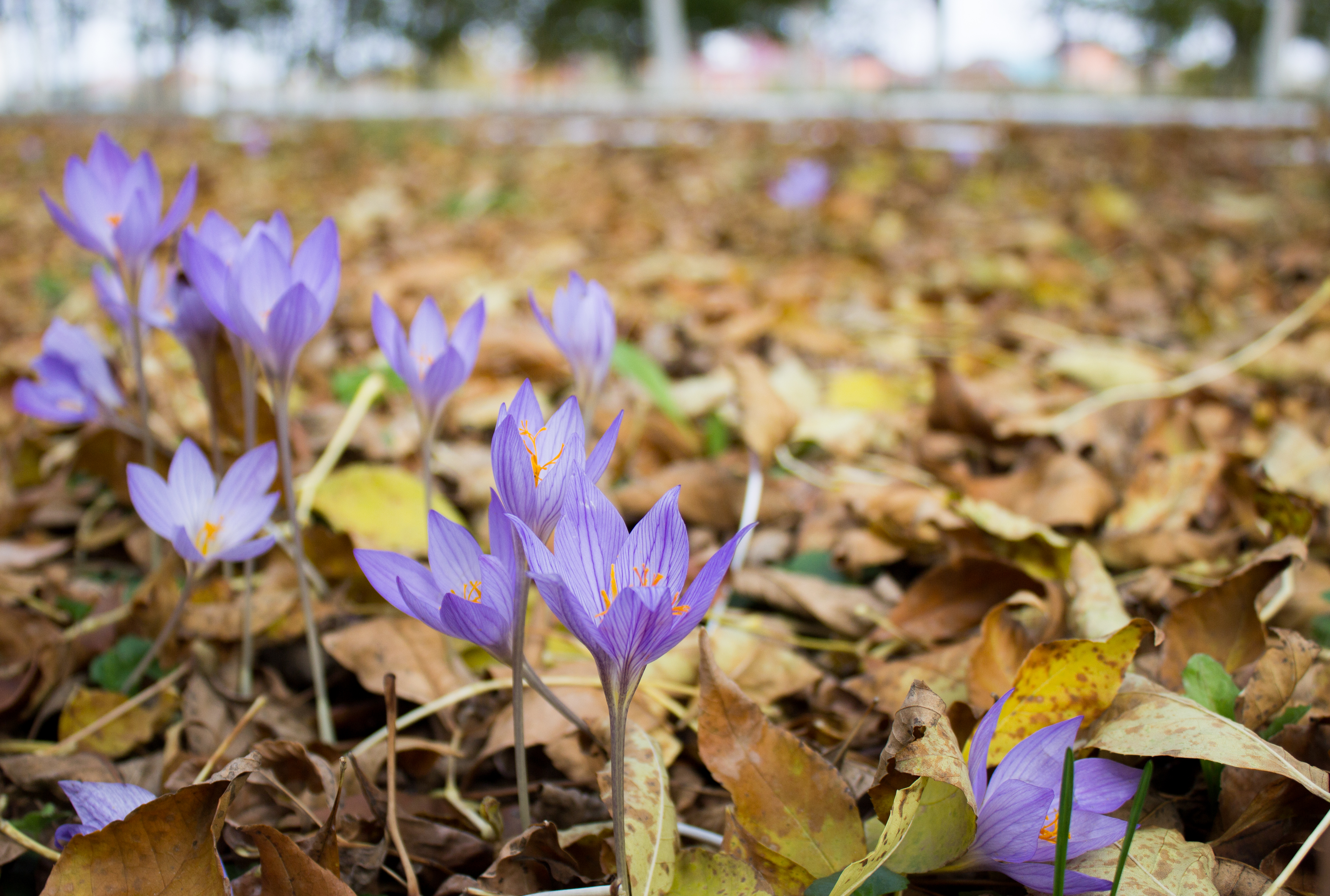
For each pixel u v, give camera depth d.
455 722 0.49
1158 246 1.74
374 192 2.43
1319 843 0.38
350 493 0.62
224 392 0.50
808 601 0.57
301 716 0.50
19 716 0.49
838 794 0.38
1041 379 1.00
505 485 0.32
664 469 0.72
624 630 0.30
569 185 2.67
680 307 1.24
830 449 0.77
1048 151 3.37
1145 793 0.34
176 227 0.48
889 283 1.47
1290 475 0.66
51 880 0.33
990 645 0.45
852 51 13.49
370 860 0.39
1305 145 3.78
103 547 0.66
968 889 0.38
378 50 10.79
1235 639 0.45
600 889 0.36
